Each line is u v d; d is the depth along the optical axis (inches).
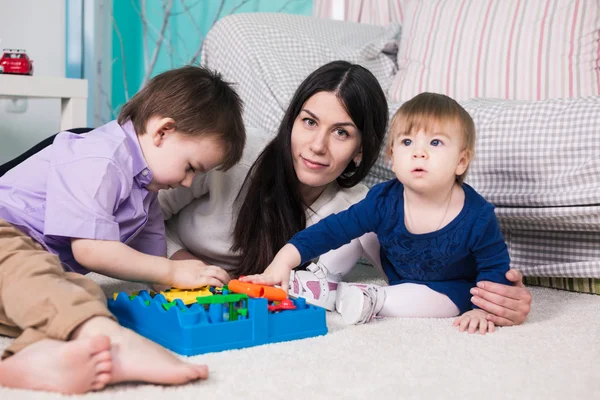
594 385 31.8
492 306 42.8
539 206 53.0
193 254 56.1
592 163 50.4
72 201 39.4
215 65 79.0
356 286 45.0
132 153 43.3
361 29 85.4
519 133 54.1
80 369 28.1
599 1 69.3
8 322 35.8
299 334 39.2
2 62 74.6
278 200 51.3
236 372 32.2
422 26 79.3
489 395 30.2
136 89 122.1
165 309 36.9
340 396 29.4
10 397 27.7
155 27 120.5
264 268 50.6
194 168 44.6
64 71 104.1
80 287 33.0
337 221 46.9
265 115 68.6
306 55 74.6
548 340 39.8
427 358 35.6
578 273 53.6
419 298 45.7
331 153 49.4
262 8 110.5
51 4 101.4
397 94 77.2
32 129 99.6
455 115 43.4
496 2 74.9
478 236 44.2
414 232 45.7
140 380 29.9
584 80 68.1
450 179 44.0
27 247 36.2
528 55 70.5
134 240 48.8
